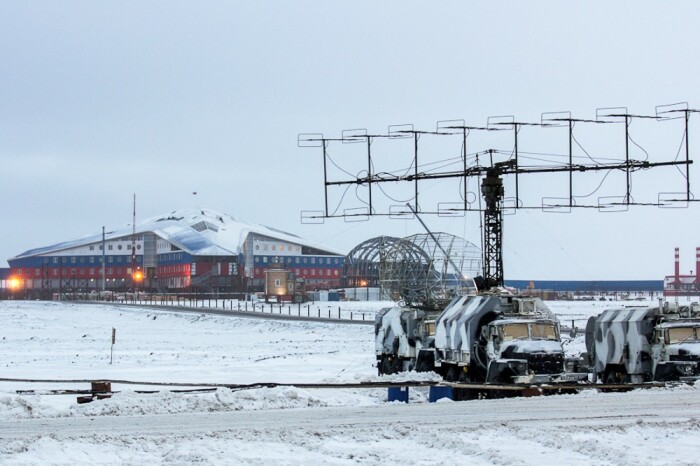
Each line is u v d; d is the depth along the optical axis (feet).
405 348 144.87
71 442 63.52
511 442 64.13
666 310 113.39
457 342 118.01
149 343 271.90
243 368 170.91
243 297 639.76
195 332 331.77
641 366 112.57
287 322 336.90
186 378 149.18
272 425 73.51
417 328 144.25
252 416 80.48
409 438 66.74
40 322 396.78
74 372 165.68
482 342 114.83
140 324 381.81
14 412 82.53
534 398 94.17
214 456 59.41
